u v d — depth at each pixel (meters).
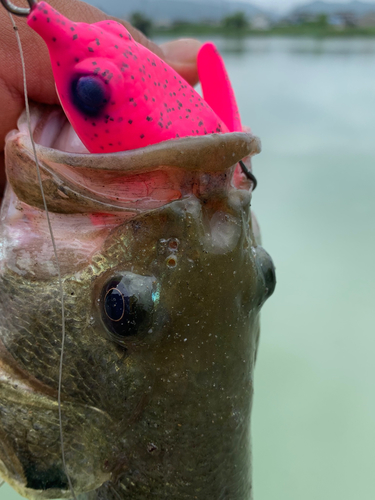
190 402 0.16
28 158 0.15
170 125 0.15
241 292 0.16
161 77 0.15
